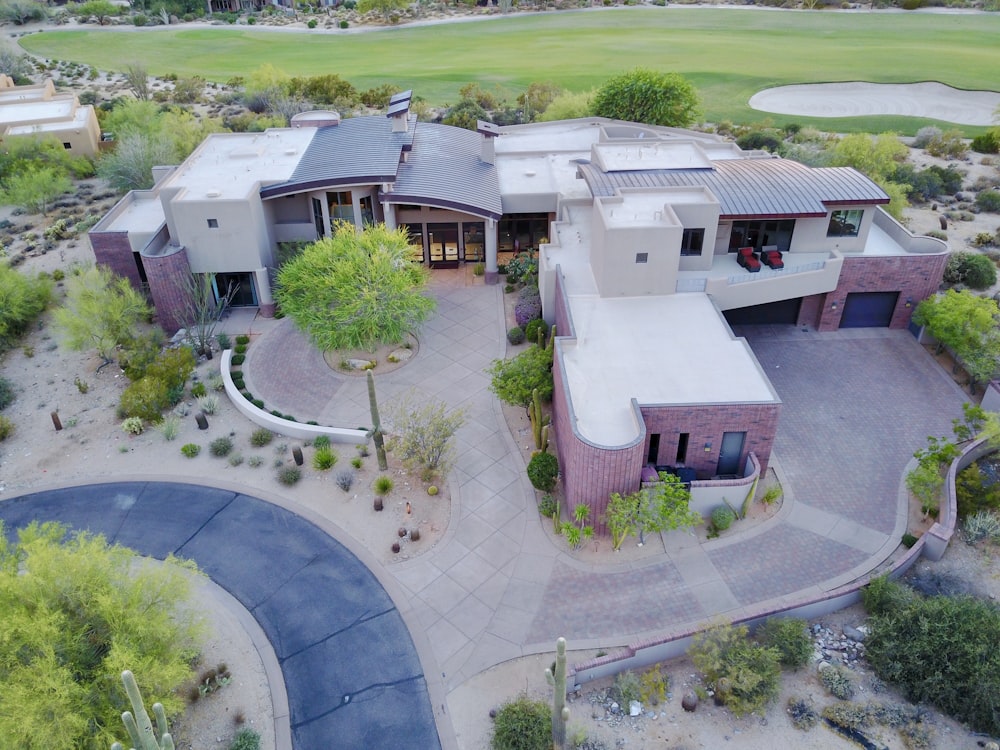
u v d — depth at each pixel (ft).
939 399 111.04
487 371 109.09
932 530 84.53
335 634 79.15
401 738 69.21
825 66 314.55
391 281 114.42
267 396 115.03
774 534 88.94
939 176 180.45
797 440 103.60
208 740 69.00
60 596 65.72
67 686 59.11
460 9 464.24
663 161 135.64
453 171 151.43
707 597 81.35
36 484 99.81
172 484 99.35
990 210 166.91
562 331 112.27
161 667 63.98
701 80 301.22
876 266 119.85
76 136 212.64
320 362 122.83
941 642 70.69
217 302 135.03
